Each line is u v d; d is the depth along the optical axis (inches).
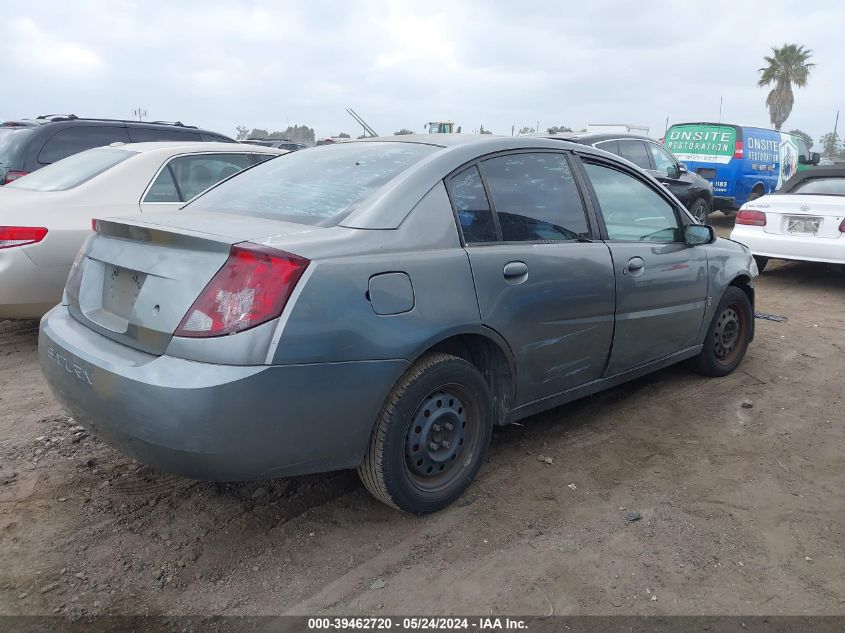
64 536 113.1
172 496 125.7
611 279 145.3
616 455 146.6
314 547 112.2
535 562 109.3
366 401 104.0
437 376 113.6
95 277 116.0
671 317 166.4
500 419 132.0
